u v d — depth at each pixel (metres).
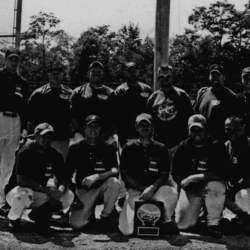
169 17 6.52
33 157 4.71
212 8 48.09
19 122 5.52
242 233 4.79
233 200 5.02
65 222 5.14
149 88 5.72
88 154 4.89
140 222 4.60
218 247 4.31
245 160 4.87
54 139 5.55
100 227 4.93
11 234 4.57
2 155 5.44
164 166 4.83
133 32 56.00
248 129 5.32
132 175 4.88
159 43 6.52
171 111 5.31
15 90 5.39
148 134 4.82
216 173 4.75
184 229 4.84
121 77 50.25
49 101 5.52
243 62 46.00
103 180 4.87
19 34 8.66
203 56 49.09
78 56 50.69
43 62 49.00
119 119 5.59
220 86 5.40
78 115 5.53
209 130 5.38
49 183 6.08
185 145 4.91
